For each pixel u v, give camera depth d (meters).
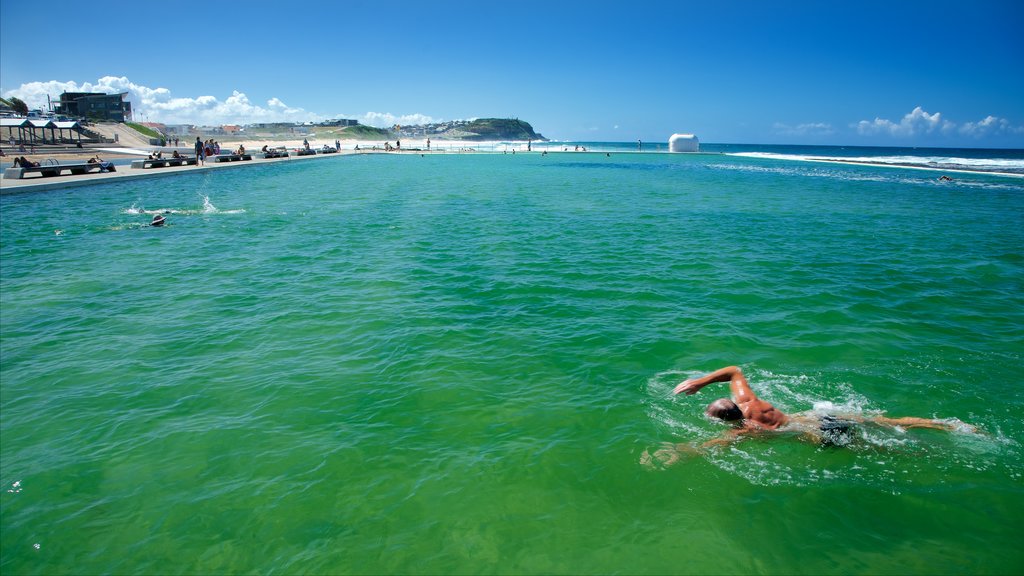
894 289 10.97
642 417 6.05
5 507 4.88
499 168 54.12
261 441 5.77
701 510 4.58
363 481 5.07
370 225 19.31
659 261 13.57
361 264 13.46
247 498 4.88
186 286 11.59
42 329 9.15
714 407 5.89
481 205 25.28
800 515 4.49
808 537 4.25
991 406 6.20
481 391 6.74
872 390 6.58
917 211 22.89
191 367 7.64
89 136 81.38
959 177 41.00
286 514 4.67
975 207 24.14
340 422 6.11
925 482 4.88
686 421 5.95
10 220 19.66
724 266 13.00
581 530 4.39
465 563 4.09
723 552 4.12
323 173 44.22
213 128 141.12
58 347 8.41
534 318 9.35
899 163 61.22
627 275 12.19
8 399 6.82
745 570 3.95
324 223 19.72
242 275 12.47
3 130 77.12
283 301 10.50
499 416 6.14
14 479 5.26
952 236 16.98
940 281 11.59
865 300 10.22
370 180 38.28
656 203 26.16
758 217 21.30
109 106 120.62
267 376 7.30
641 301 10.25
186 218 20.66
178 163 41.84
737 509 4.58
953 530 4.30
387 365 7.55
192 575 4.07
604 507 4.64
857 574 3.89
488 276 12.20
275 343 8.44
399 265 13.33
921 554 4.06
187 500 4.89
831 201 26.67
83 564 4.22
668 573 3.94
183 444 5.76
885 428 5.65
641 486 4.89
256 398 6.71
